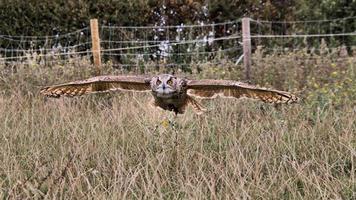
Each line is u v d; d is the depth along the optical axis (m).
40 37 13.51
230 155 6.88
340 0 14.52
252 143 7.35
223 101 8.91
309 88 10.09
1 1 13.41
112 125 8.09
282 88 10.43
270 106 8.85
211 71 10.84
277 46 13.95
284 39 14.43
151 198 5.68
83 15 13.49
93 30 11.24
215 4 14.24
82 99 9.51
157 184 5.85
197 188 5.71
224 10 14.38
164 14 14.11
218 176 6.25
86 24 13.59
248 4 14.61
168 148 7.16
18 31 13.51
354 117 8.11
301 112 8.62
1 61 11.16
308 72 10.95
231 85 3.57
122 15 13.72
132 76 3.72
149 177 6.09
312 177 6.10
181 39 13.82
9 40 13.44
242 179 5.98
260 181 6.14
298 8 15.14
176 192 6.00
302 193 6.09
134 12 13.79
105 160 6.96
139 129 7.91
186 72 12.16
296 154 7.10
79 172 6.15
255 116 8.52
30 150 7.15
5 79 10.29
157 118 8.11
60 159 6.80
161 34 13.87
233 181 6.03
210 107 8.61
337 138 7.38
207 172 6.43
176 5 14.14
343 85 9.76
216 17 14.36
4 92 9.85
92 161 6.94
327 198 5.66
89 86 3.79
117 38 13.57
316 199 5.67
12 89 10.00
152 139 7.50
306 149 7.15
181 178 6.20
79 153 6.96
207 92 3.75
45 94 3.81
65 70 10.69
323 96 9.16
